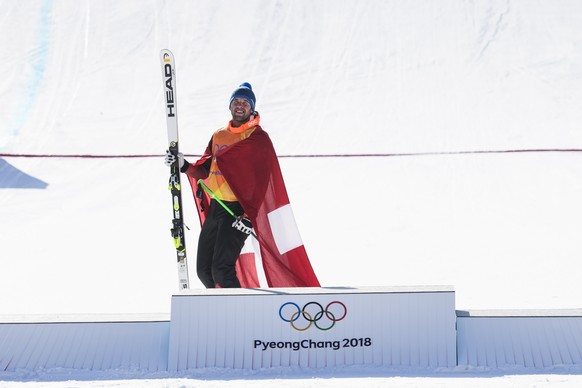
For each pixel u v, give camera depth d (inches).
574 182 1582.2
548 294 975.0
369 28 2608.3
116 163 1771.7
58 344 643.5
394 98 2183.8
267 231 756.6
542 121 1991.9
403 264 1136.2
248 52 2486.5
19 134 1969.7
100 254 1211.9
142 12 2711.6
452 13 2669.8
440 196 1528.1
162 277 1090.1
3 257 1195.9
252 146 745.0
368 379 588.7
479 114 2058.3
